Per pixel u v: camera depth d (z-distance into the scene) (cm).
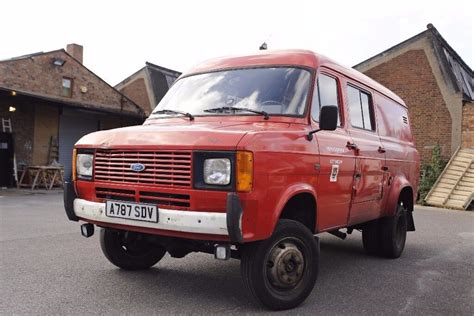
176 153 396
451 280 570
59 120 2103
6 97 1803
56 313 411
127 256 553
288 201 440
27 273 540
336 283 542
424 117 2023
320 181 466
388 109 695
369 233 689
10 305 429
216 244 394
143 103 2848
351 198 537
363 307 454
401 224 711
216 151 380
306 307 446
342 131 532
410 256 716
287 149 416
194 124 460
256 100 479
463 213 1455
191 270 576
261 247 407
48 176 1873
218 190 377
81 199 466
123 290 484
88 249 679
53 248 684
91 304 437
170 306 437
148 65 2895
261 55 532
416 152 786
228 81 515
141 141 419
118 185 428
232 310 429
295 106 467
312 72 493
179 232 395
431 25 2044
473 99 2148
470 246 816
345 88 555
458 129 1938
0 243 720
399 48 2103
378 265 646
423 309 454
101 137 456
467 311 452
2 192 1650
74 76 2203
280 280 422
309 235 445
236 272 570
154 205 401
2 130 1848
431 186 1823
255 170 380
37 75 2030
